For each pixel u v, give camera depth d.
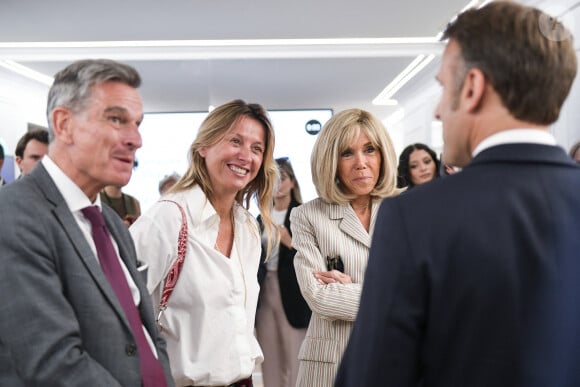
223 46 5.22
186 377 1.58
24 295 1.00
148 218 1.71
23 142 3.20
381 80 5.30
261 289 3.69
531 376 0.75
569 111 3.62
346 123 1.92
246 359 1.69
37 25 4.64
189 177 1.81
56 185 1.16
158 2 4.23
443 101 0.90
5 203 1.07
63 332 1.01
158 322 1.60
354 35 5.06
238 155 1.76
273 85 5.29
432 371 0.81
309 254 1.93
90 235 1.22
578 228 0.79
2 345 1.05
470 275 0.78
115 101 1.17
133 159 1.22
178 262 1.63
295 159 5.19
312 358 1.86
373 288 0.82
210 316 1.63
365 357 0.81
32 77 5.16
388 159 1.95
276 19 4.64
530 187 0.80
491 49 0.81
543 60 0.80
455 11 4.49
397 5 4.37
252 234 1.89
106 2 4.20
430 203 0.82
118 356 1.11
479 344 0.77
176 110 5.16
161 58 5.23
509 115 0.83
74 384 1.00
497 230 0.78
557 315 0.76
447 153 0.92
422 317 0.80
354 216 1.96
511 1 0.85
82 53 5.20
